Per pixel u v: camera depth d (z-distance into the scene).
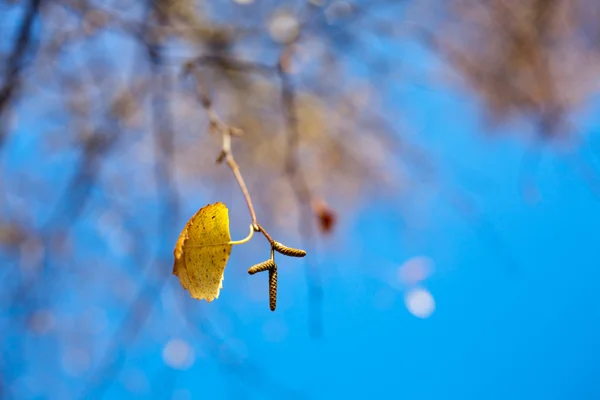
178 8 1.27
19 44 1.07
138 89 1.32
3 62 1.14
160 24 1.23
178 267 0.63
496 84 1.41
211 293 0.64
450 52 1.36
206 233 0.64
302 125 1.42
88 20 1.17
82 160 1.26
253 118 1.43
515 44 1.37
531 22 1.34
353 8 1.29
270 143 1.44
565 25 1.40
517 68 1.38
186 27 1.30
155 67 1.26
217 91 1.38
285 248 0.65
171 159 1.29
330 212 1.13
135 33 1.19
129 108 1.31
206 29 1.29
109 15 1.18
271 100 1.41
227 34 1.30
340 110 1.45
